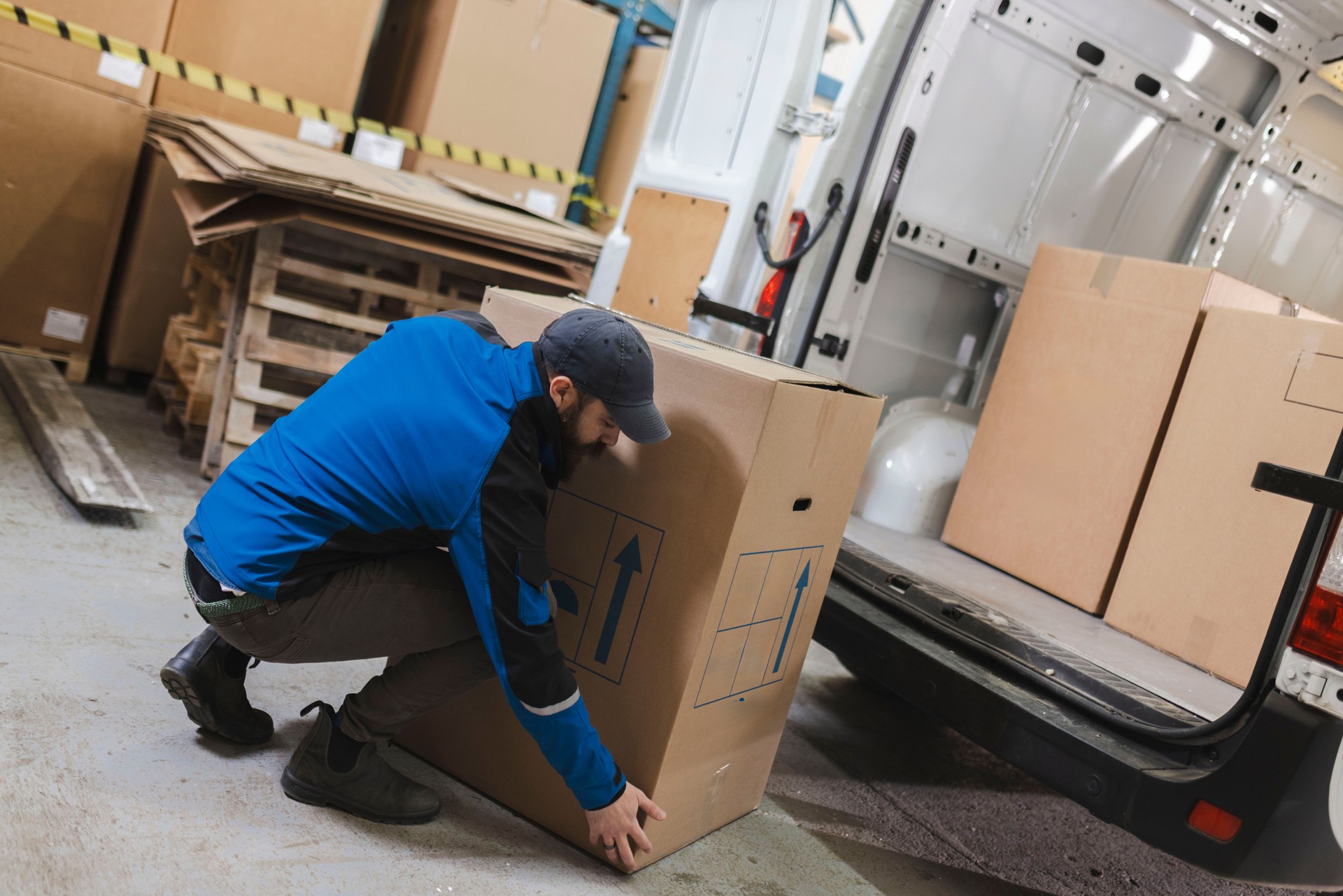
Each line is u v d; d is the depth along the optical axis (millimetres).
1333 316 4340
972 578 2920
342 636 1845
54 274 4375
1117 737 2092
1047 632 2510
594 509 2033
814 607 2291
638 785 1989
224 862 1714
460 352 1767
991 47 3207
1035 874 2562
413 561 1882
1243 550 2465
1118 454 2854
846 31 8609
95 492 3016
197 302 4270
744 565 1959
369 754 1965
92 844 1659
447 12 4809
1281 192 3891
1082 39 3285
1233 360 2584
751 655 2115
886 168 3145
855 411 2135
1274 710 1813
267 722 2129
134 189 4609
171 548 3012
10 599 2404
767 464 1900
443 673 1936
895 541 3182
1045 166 3473
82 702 2068
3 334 4348
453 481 1665
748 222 3365
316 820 1918
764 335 3234
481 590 1689
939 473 3414
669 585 1951
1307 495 1779
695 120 3734
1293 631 1806
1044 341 3150
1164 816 1919
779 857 2268
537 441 1751
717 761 2160
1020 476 3121
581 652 2045
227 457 3646
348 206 3533
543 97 5066
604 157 5750
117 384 4723
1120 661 2398
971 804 2877
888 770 2941
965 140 3307
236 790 1936
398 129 4781
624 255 3822
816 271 3197
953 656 2430
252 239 3551
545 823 2109
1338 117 3742
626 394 1720
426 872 1856
